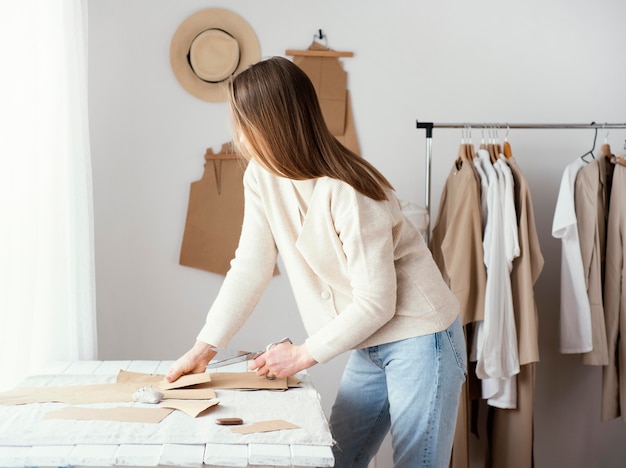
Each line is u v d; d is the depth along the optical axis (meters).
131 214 2.86
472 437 3.01
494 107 3.01
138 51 2.82
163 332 2.91
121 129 2.83
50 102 2.07
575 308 2.61
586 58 3.04
